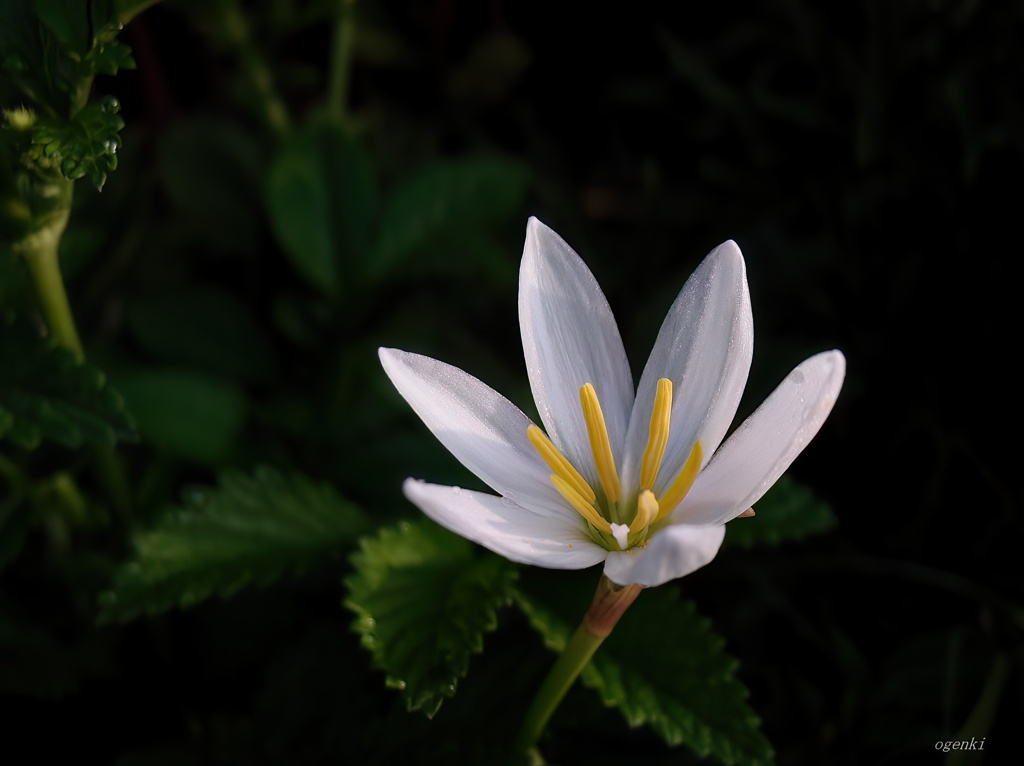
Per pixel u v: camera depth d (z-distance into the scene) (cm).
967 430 20
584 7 27
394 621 15
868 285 21
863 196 22
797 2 22
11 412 15
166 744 18
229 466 18
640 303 24
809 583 20
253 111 26
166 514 16
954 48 21
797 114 22
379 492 19
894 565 20
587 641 14
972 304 20
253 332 21
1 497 18
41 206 14
